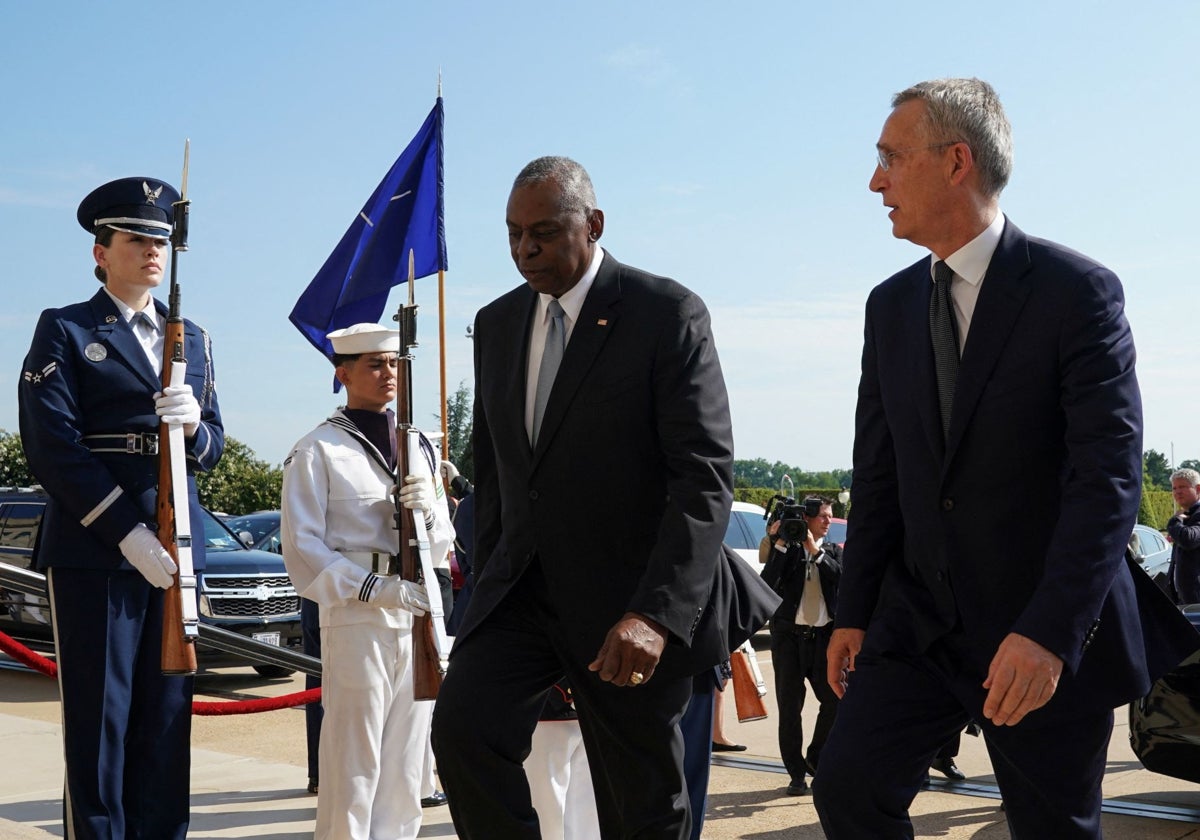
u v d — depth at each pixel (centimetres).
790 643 662
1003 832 555
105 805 419
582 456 317
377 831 495
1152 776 678
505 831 310
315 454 483
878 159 297
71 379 427
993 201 288
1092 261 278
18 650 512
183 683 442
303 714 956
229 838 532
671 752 324
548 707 450
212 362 465
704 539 304
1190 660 555
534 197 316
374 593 463
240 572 1142
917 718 284
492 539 347
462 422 2494
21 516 1266
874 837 280
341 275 743
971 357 280
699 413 313
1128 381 268
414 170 751
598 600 318
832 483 7688
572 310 325
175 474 422
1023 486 278
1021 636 254
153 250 442
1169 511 4006
